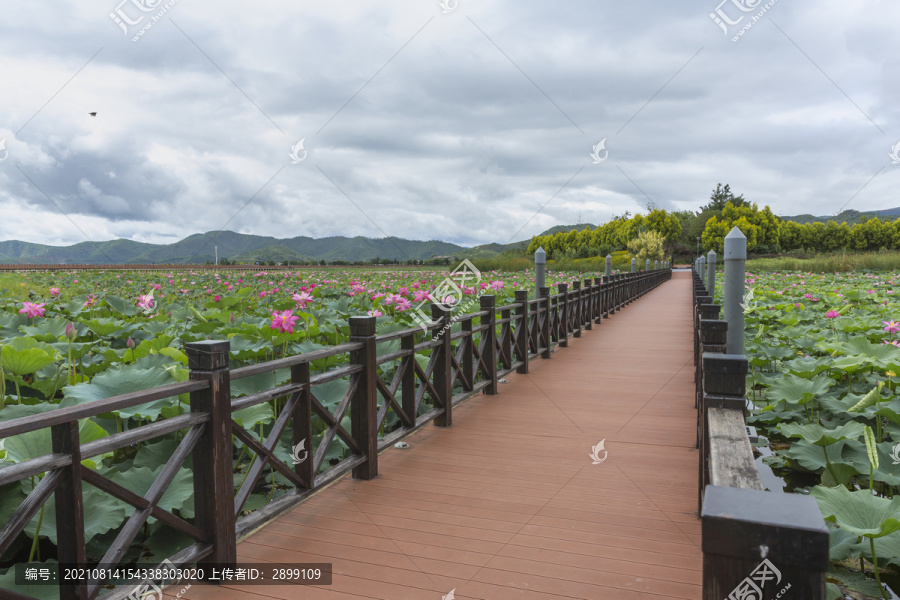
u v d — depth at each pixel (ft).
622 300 46.39
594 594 6.31
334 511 8.56
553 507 8.64
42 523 6.95
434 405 13.12
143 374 9.63
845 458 9.84
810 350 19.43
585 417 13.82
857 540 7.23
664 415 13.94
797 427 10.19
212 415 6.40
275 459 7.80
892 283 48.16
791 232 173.88
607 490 9.30
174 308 27.17
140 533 8.63
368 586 6.53
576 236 203.00
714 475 4.26
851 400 11.91
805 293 36.86
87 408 4.99
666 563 6.96
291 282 46.60
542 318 22.57
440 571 6.84
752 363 16.22
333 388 11.57
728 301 12.12
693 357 22.03
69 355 13.02
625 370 19.81
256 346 13.88
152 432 5.68
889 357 13.29
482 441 12.00
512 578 6.67
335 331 17.04
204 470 6.48
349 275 64.34
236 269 92.63
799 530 2.62
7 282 44.14
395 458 10.98
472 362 14.87
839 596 6.60
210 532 6.52
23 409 8.86
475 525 8.05
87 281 48.85
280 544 7.55
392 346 14.07
